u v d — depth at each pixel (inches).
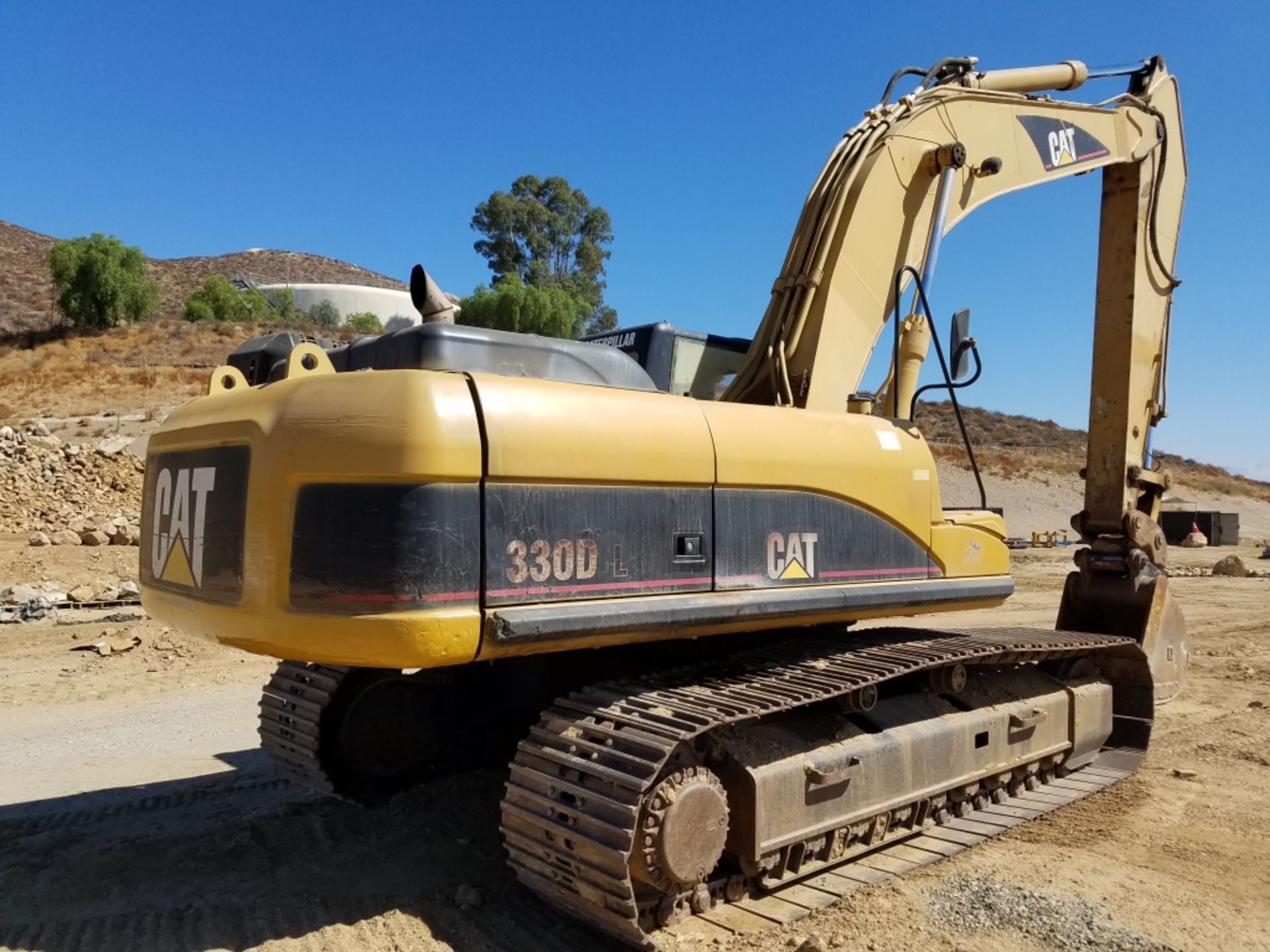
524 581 146.1
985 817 216.5
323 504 141.7
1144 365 302.8
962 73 279.1
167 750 270.5
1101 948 155.3
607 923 145.7
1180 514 1493.6
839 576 191.6
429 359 160.4
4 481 749.3
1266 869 189.9
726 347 239.5
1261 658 425.7
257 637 147.9
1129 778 252.7
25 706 321.4
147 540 185.0
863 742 188.1
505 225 2544.3
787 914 163.3
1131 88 325.1
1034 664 254.2
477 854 190.4
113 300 2119.8
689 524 167.3
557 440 150.6
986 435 2662.4
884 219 247.0
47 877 178.4
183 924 159.8
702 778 154.3
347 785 210.2
